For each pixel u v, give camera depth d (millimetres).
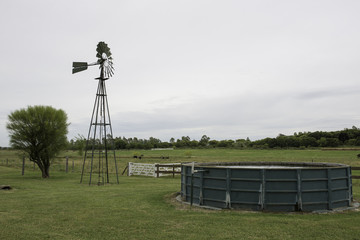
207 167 9086
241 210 8281
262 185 8164
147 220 7660
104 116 19453
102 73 19438
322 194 8352
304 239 5957
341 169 8766
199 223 7188
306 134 109875
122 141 118812
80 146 34531
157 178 21734
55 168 32781
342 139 97750
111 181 19500
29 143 23469
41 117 23672
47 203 10359
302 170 8219
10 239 6215
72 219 7918
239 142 117625
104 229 6902
